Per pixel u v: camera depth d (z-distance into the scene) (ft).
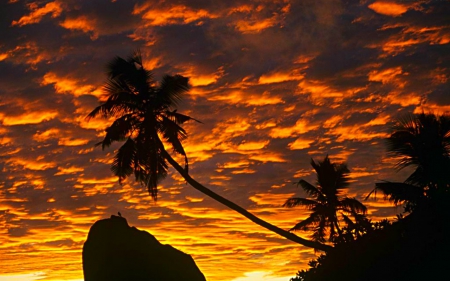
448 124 100.73
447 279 69.72
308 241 117.08
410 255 73.72
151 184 121.80
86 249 97.04
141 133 121.19
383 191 101.35
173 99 123.03
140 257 94.58
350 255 79.87
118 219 98.32
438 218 75.15
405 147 100.94
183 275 94.68
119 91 122.93
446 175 95.61
